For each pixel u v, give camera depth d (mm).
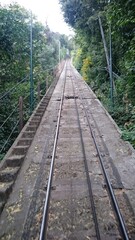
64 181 5797
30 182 5699
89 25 22203
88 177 5918
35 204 4828
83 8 22328
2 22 12367
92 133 9242
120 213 4402
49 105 14969
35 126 9719
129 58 11094
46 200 4824
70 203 4918
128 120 11875
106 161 6902
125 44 12891
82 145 8102
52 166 6371
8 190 5152
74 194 5250
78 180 5848
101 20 20094
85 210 4695
